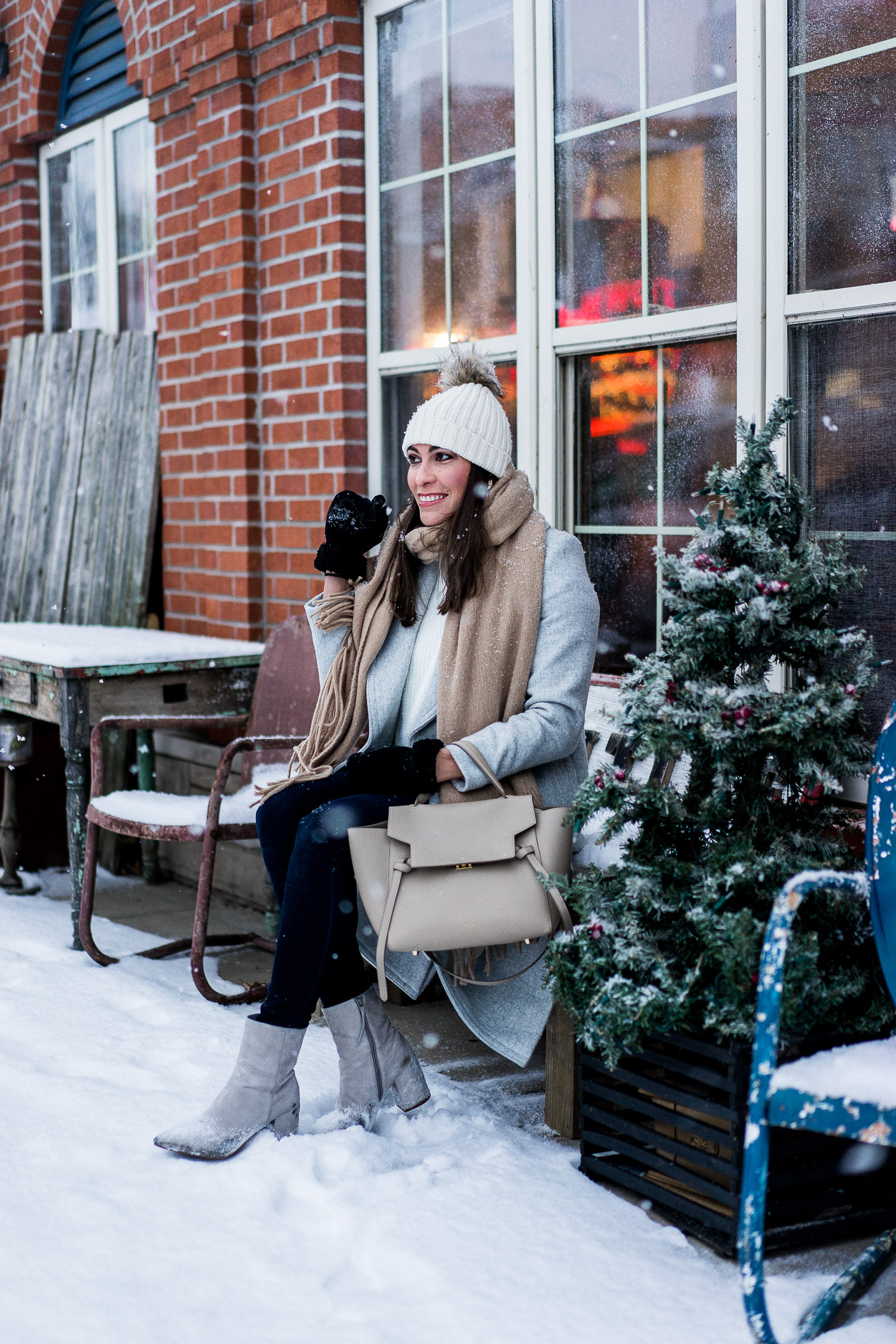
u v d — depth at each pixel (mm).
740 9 3207
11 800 5043
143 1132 2693
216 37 4918
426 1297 2098
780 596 2422
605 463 3795
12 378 6699
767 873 2326
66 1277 2152
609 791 2449
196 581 5422
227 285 5047
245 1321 2041
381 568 3004
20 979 3797
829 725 2336
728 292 3354
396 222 4473
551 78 3816
